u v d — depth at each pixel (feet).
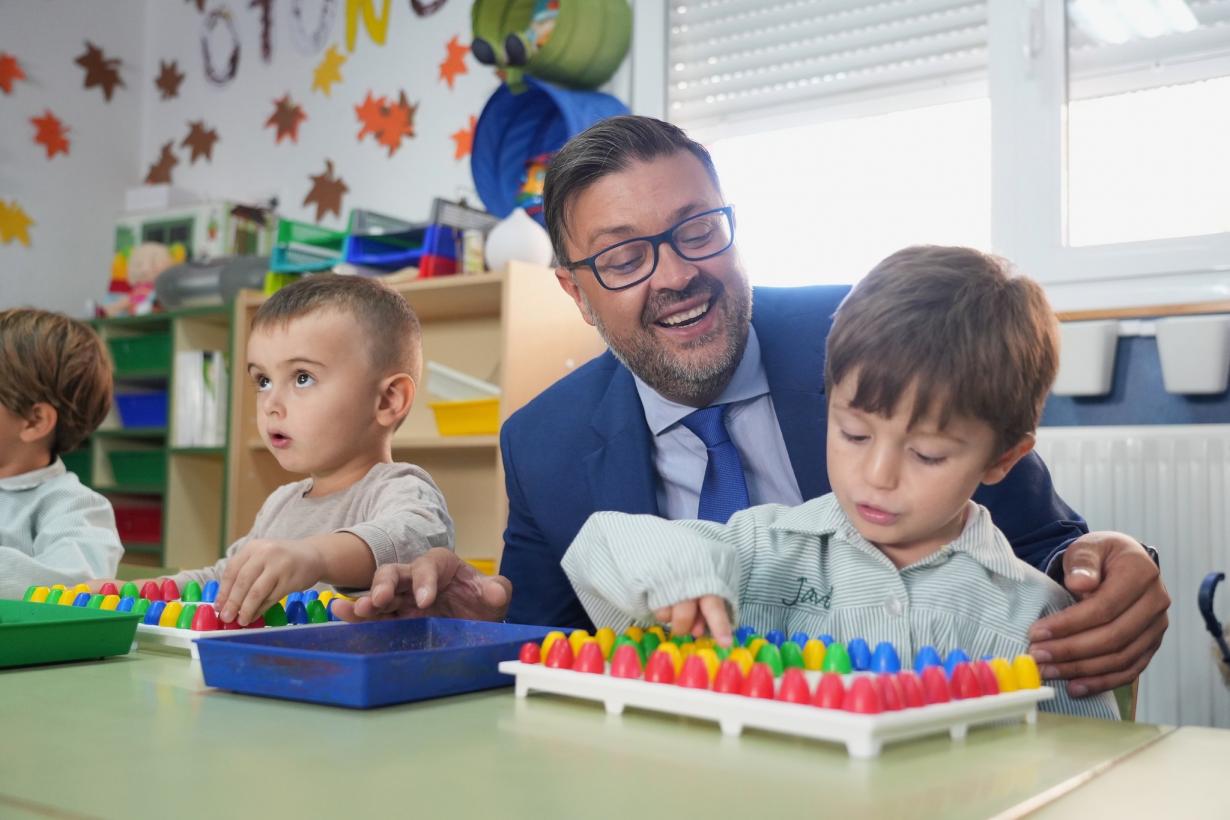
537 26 8.02
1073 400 6.33
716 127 8.12
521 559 4.15
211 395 9.39
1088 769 1.52
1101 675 2.83
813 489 3.71
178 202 10.86
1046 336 2.66
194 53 11.27
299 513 4.30
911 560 2.82
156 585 3.02
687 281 3.49
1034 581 2.89
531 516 4.13
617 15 8.09
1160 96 6.37
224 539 8.71
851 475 2.54
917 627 2.71
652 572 2.25
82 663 2.31
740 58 7.98
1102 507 5.87
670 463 3.97
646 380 3.78
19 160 10.73
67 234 11.08
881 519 2.54
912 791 1.37
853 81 7.53
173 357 9.50
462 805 1.27
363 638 2.34
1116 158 6.49
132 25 11.60
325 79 10.24
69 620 2.27
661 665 1.81
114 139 11.48
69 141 11.11
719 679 1.73
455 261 7.98
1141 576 2.86
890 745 1.63
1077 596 3.04
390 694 1.87
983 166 7.08
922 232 7.28
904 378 2.39
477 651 2.03
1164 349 5.95
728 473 3.81
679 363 3.62
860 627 2.73
